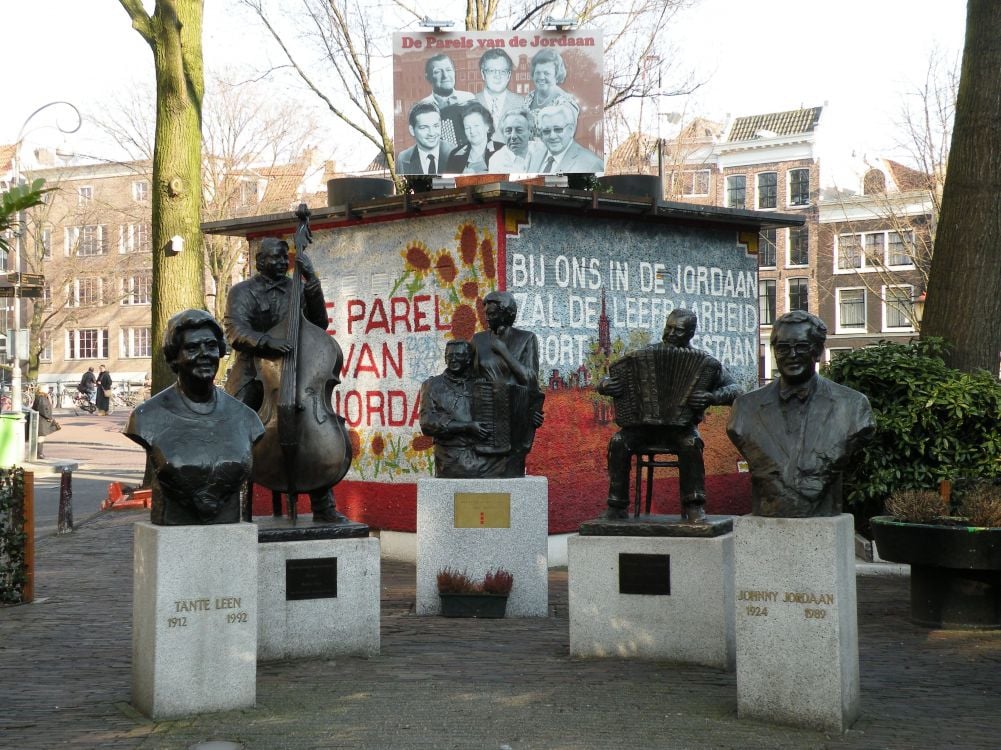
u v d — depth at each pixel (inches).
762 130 1967.3
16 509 419.2
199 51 752.3
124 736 249.4
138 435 268.7
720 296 584.1
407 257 534.6
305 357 345.1
